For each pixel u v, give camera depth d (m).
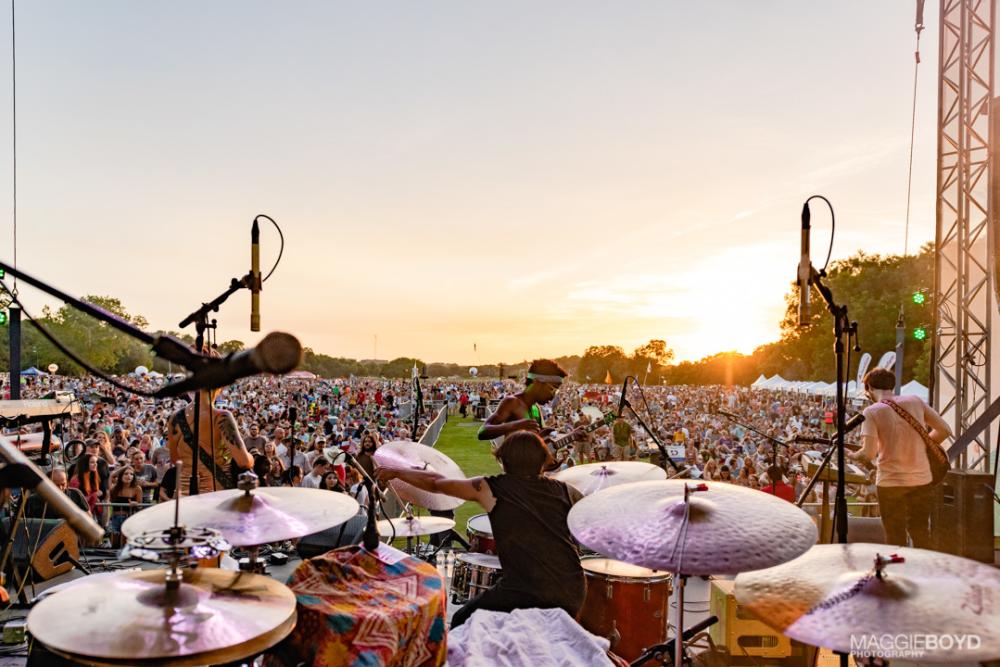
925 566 2.32
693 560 2.48
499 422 5.75
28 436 8.79
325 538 6.12
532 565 3.62
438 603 2.63
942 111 8.73
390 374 131.88
